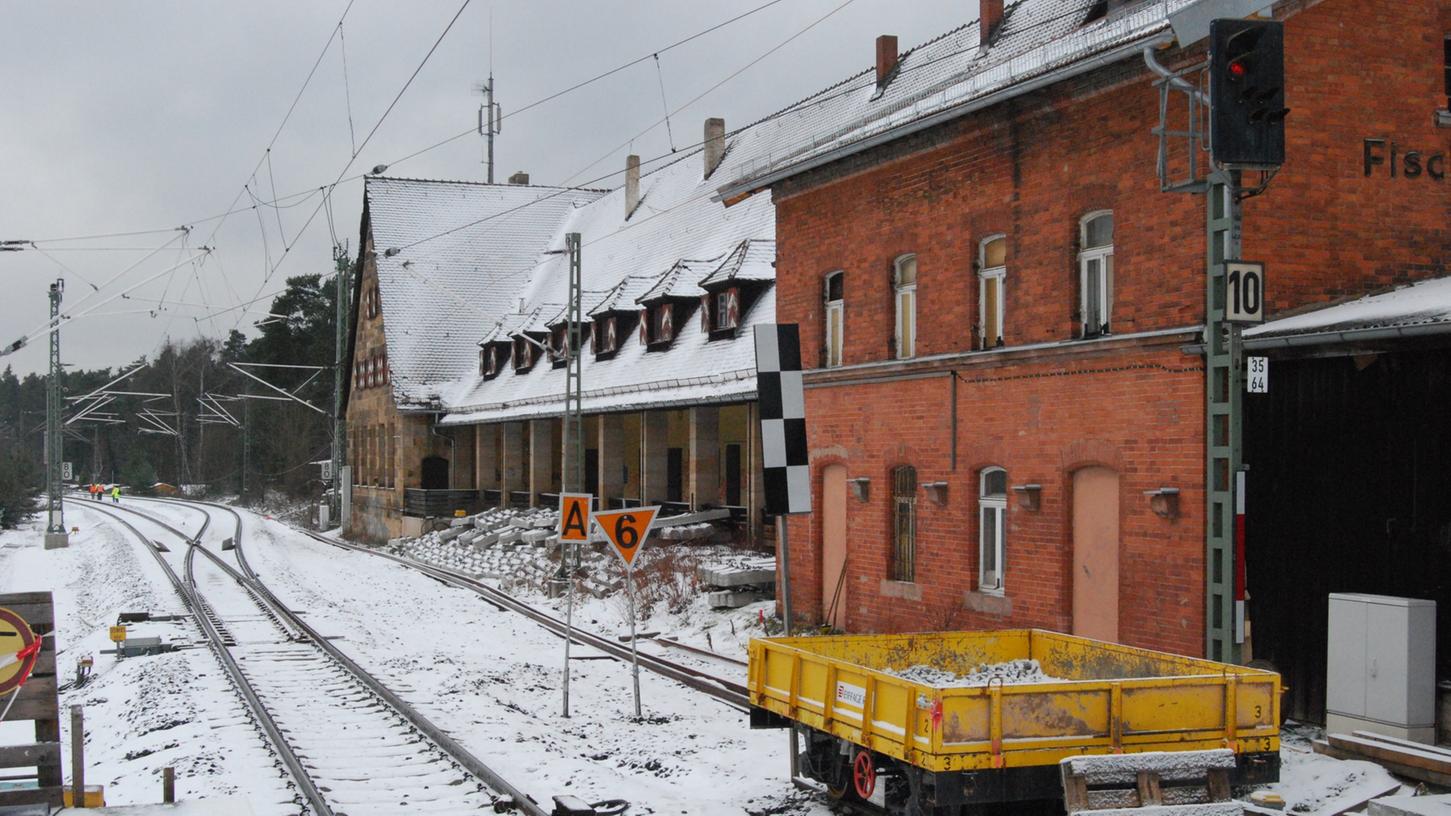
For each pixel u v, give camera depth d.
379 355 53.56
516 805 11.02
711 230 37.22
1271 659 13.35
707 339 32.19
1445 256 14.59
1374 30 14.36
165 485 108.94
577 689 17.92
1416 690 11.44
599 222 49.25
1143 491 14.57
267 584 33.84
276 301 85.19
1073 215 15.80
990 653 12.30
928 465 18.45
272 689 17.45
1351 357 12.67
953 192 17.95
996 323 17.52
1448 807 9.23
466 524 43.16
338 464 58.97
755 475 28.44
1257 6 10.92
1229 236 11.48
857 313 20.17
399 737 14.14
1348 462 12.69
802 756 11.39
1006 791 8.93
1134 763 8.64
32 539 59.31
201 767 12.76
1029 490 16.20
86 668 21.64
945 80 19.86
